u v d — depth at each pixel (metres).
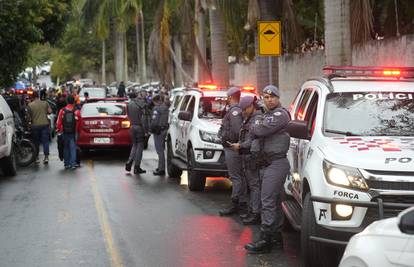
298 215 9.47
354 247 5.54
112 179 17.30
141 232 10.94
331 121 9.15
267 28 15.70
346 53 16.06
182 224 11.59
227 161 12.23
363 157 7.85
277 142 9.33
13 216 12.31
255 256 9.39
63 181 16.92
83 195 14.66
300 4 30.06
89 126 21.86
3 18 23.52
